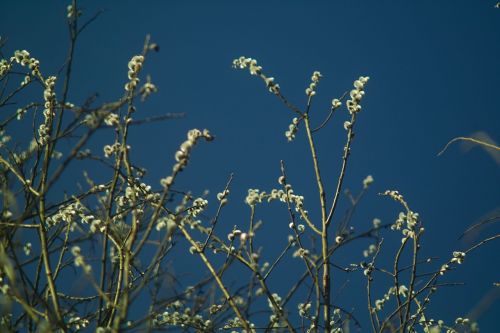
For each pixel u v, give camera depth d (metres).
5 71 6.58
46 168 5.64
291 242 6.46
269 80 6.93
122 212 5.59
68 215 6.18
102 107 5.18
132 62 5.79
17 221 5.17
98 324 5.57
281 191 6.90
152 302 5.07
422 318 6.67
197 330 5.83
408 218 6.91
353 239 5.73
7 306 5.15
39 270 5.79
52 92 6.30
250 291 5.48
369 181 6.03
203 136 5.29
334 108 6.86
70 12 5.63
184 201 5.98
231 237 6.32
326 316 5.84
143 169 5.81
